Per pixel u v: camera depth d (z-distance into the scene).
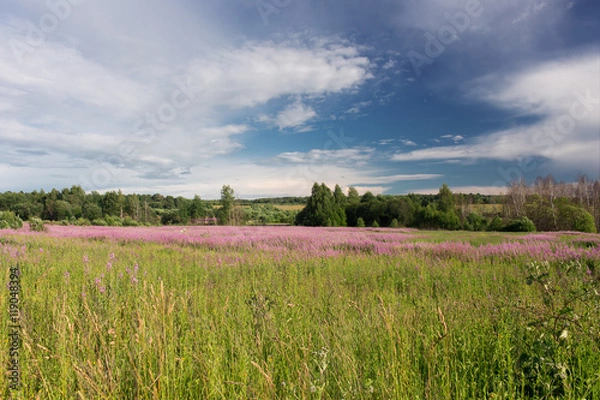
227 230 28.52
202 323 3.66
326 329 3.68
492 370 2.83
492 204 55.84
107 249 12.66
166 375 2.57
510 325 3.68
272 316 3.84
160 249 13.99
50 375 2.73
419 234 26.41
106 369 2.70
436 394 2.43
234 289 6.08
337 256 11.32
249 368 2.86
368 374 2.79
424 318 4.14
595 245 14.20
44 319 3.81
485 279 7.29
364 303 5.05
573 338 3.17
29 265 7.52
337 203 54.94
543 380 2.61
